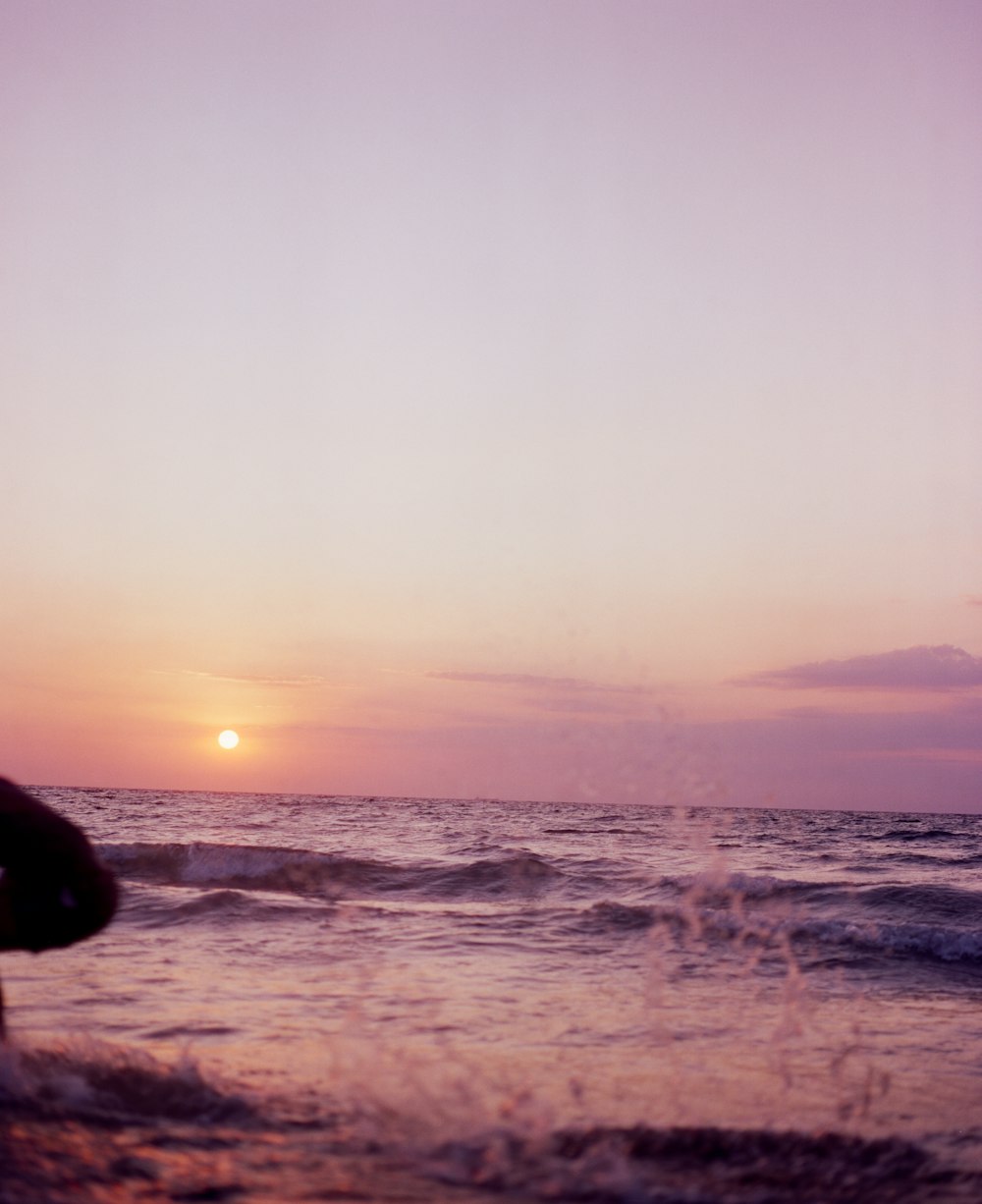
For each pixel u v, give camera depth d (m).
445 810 56.28
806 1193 2.91
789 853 24.33
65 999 5.82
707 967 8.44
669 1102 4.00
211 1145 2.87
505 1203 2.56
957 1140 3.70
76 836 2.94
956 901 13.38
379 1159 2.87
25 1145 2.65
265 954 8.03
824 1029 5.96
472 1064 4.46
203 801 58.94
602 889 14.85
